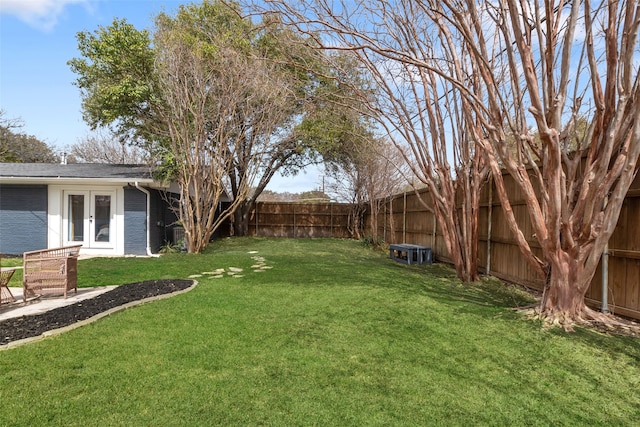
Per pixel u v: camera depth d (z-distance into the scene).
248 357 3.22
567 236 4.16
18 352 3.25
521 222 6.37
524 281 6.32
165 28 11.52
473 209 6.86
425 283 6.59
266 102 11.09
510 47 4.16
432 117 6.79
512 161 4.34
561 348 3.46
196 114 10.62
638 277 4.24
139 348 3.38
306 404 2.49
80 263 8.89
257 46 11.00
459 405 2.51
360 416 2.36
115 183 10.80
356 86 7.16
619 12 4.16
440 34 6.26
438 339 3.69
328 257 10.54
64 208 11.12
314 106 8.88
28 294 5.52
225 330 3.88
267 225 20.34
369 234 17.44
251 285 6.19
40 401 2.47
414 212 11.74
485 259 7.71
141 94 11.92
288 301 5.09
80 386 2.67
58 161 25.77
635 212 4.27
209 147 11.23
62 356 3.18
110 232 11.18
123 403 2.46
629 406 2.53
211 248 13.07
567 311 4.25
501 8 4.20
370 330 3.93
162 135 11.99
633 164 3.59
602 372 3.00
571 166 4.34
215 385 2.72
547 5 3.86
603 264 4.66
